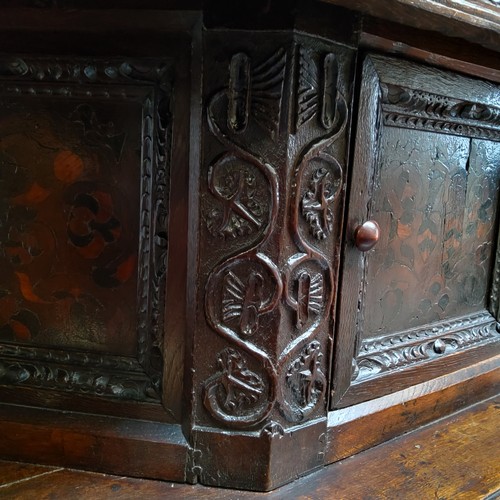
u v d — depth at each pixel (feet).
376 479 2.54
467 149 3.25
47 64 2.40
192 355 2.42
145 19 2.20
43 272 2.61
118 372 2.59
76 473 2.52
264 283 2.31
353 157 2.48
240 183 2.25
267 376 2.37
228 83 2.19
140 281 2.52
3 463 2.56
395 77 2.58
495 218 3.61
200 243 2.32
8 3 2.15
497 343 3.64
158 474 2.49
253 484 2.42
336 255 2.49
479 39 2.42
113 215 2.51
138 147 2.44
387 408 2.86
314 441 2.56
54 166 2.52
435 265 3.23
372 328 2.91
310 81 2.21
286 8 2.09
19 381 2.62
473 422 3.18
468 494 2.44
